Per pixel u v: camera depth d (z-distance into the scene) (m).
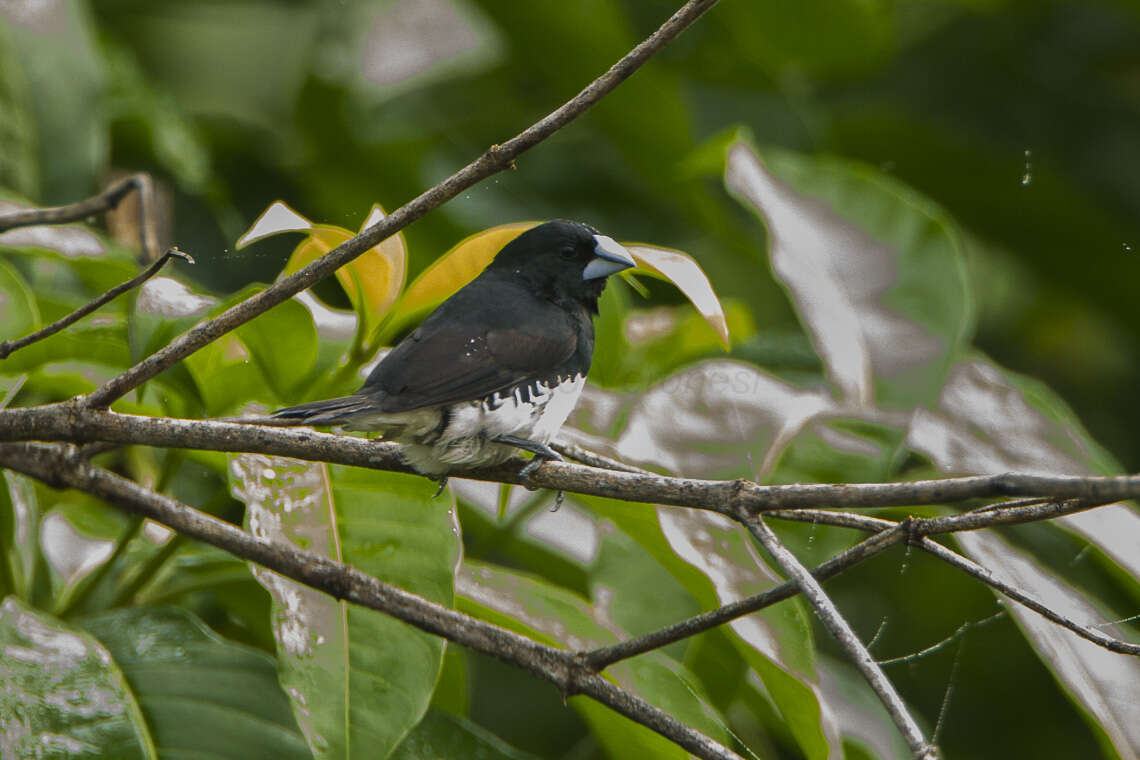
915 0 14.82
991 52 14.70
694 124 13.64
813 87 14.51
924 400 8.14
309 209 12.91
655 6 13.42
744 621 6.36
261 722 6.46
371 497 6.64
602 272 8.44
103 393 5.71
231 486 6.50
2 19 9.80
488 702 11.09
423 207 5.57
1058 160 14.40
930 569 12.30
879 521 6.08
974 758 12.32
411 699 5.95
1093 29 14.64
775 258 8.46
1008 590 5.36
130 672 6.54
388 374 6.93
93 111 10.09
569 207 13.27
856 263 8.73
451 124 13.37
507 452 7.24
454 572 6.45
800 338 9.55
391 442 6.97
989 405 8.64
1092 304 14.25
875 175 9.06
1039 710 12.41
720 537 6.65
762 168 8.95
